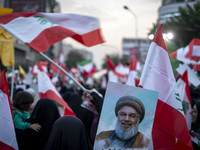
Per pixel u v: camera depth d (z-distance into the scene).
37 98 7.83
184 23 13.63
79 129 3.26
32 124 4.55
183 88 4.76
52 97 5.54
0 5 14.81
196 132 4.28
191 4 19.20
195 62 7.43
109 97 3.33
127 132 3.27
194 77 6.39
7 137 3.76
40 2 20.59
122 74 14.74
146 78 3.72
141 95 3.31
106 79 18.12
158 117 3.65
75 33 4.50
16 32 4.39
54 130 3.24
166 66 3.75
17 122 4.53
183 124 3.61
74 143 3.19
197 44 7.46
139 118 3.29
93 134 7.09
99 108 4.02
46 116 4.63
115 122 3.29
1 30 5.81
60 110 6.02
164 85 3.71
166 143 3.62
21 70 13.29
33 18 4.52
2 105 3.79
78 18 4.63
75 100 7.34
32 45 4.29
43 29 4.43
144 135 3.25
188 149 3.73
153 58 3.76
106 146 3.27
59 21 4.61
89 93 4.11
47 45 4.37
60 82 14.28
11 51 6.00
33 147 4.57
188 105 4.72
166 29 14.30
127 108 3.30
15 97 4.69
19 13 4.52
